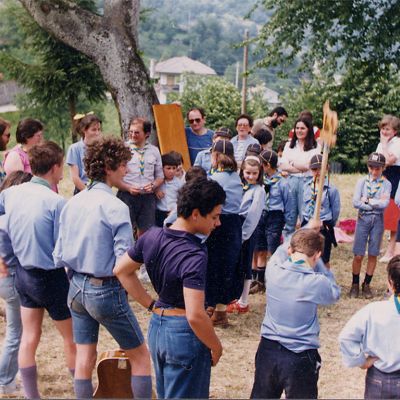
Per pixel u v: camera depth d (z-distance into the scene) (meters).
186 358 3.81
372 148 28.59
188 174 6.39
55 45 18.88
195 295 3.65
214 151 6.55
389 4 12.15
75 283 4.39
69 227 4.34
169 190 7.74
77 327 4.51
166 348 3.82
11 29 30.50
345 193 14.66
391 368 3.86
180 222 3.80
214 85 37.78
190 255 3.71
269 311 4.32
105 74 9.91
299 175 7.75
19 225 4.67
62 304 4.77
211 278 6.54
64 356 5.98
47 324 6.68
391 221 9.07
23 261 4.68
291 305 4.19
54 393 5.30
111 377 4.67
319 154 7.38
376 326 3.86
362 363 3.94
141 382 4.46
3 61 19.09
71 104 19.62
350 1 12.12
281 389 4.36
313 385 4.27
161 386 3.99
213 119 37.25
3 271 4.94
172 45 120.56
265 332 4.30
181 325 3.80
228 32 135.50
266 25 13.12
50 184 4.84
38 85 19.11
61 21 9.68
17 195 4.75
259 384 4.33
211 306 6.60
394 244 9.18
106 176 4.40
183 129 9.22
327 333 6.77
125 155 4.39
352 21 12.17
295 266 4.20
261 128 8.88
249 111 37.75
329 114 4.55
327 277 4.34
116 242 4.23
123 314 4.36
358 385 5.64
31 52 19.69
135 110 9.89
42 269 4.68
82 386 4.50
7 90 42.91
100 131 7.35
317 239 4.26
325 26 12.37
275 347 4.24
